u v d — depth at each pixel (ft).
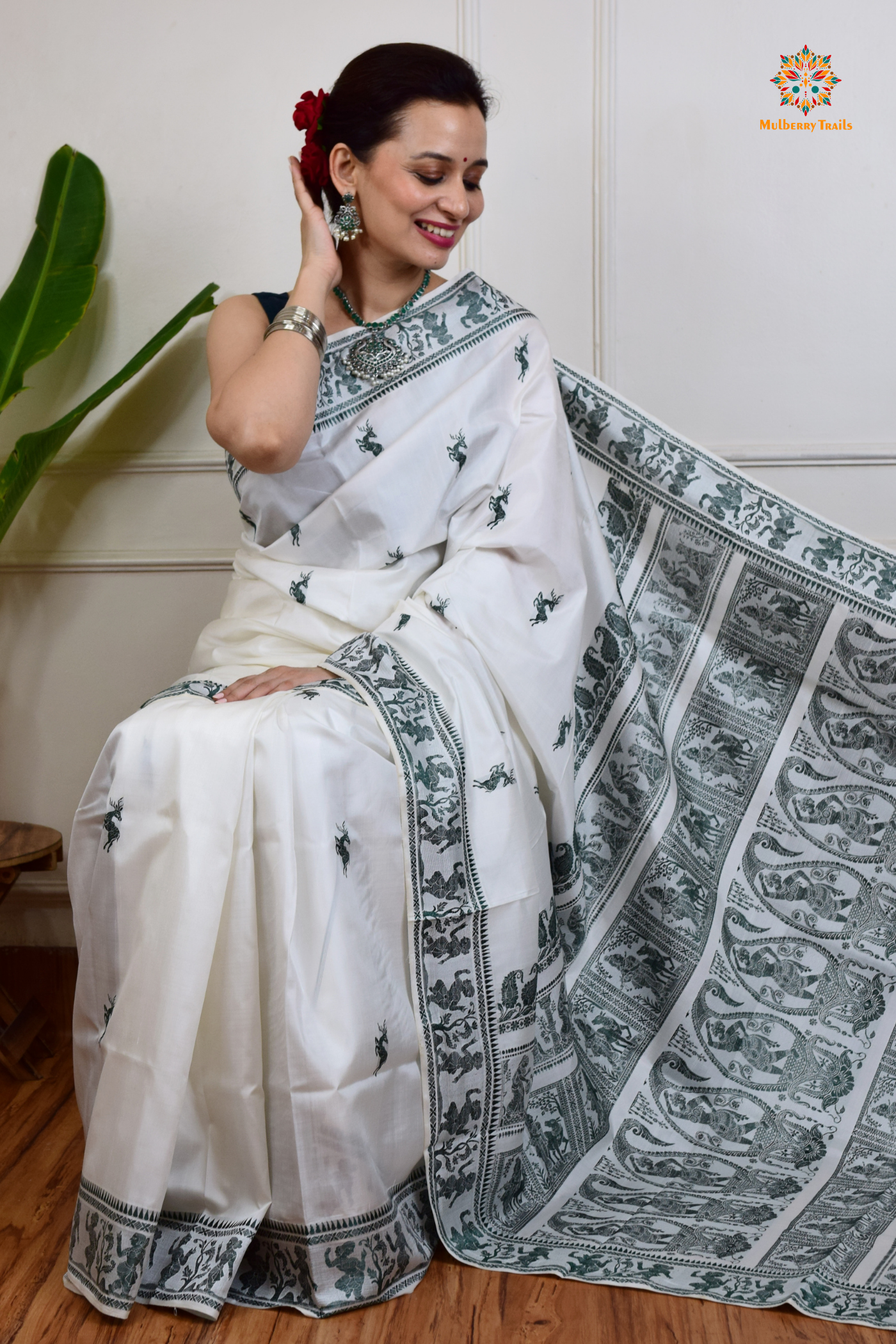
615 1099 6.51
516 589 6.14
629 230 8.30
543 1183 5.85
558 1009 6.19
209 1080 4.99
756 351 8.38
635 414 7.09
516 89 8.20
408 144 5.92
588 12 8.11
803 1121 6.28
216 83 8.31
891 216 8.19
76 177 8.18
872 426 8.41
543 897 5.92
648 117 8.18
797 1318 4.71
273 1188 4.95
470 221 6.24
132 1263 4.75
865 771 7.15
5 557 8.75
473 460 6.33
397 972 5.25
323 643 6.15
